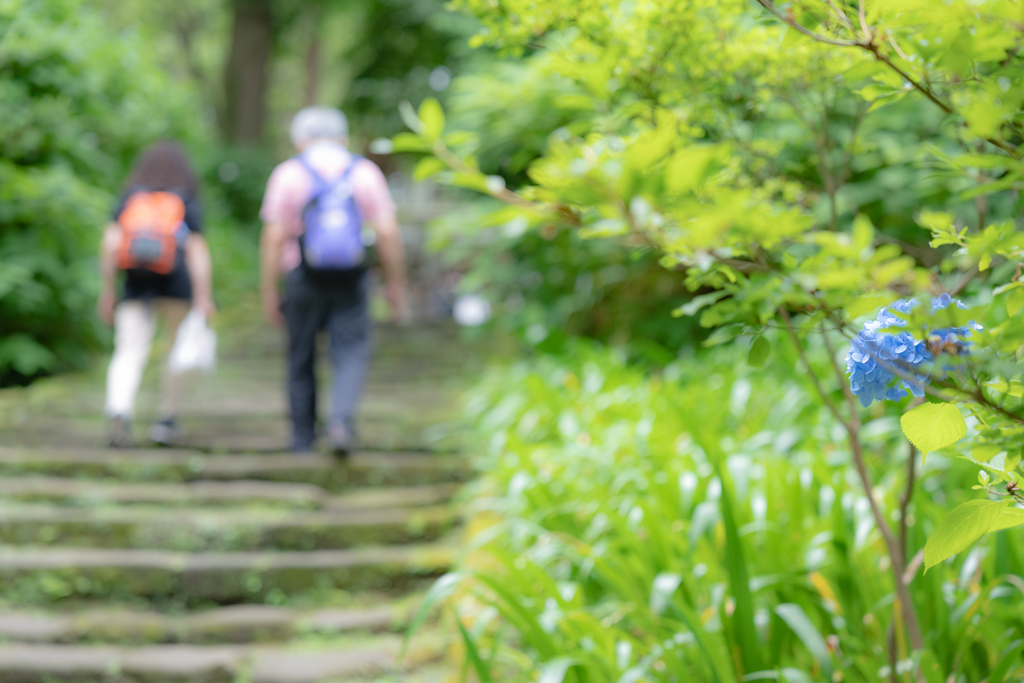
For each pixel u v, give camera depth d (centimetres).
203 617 330
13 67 626
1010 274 175
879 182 396
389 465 444
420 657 296
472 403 499
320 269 440
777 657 207
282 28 1858
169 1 2125
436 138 138
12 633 313
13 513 376
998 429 106
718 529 258
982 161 115
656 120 166
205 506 406
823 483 260
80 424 511
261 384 674
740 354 420
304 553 372
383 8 1395
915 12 111
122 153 805
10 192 571
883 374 110
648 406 386
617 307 555
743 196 82
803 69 191
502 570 303
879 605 211
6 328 616
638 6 172
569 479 321
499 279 535
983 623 197
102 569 345
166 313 476
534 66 371
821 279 121
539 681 193
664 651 202
